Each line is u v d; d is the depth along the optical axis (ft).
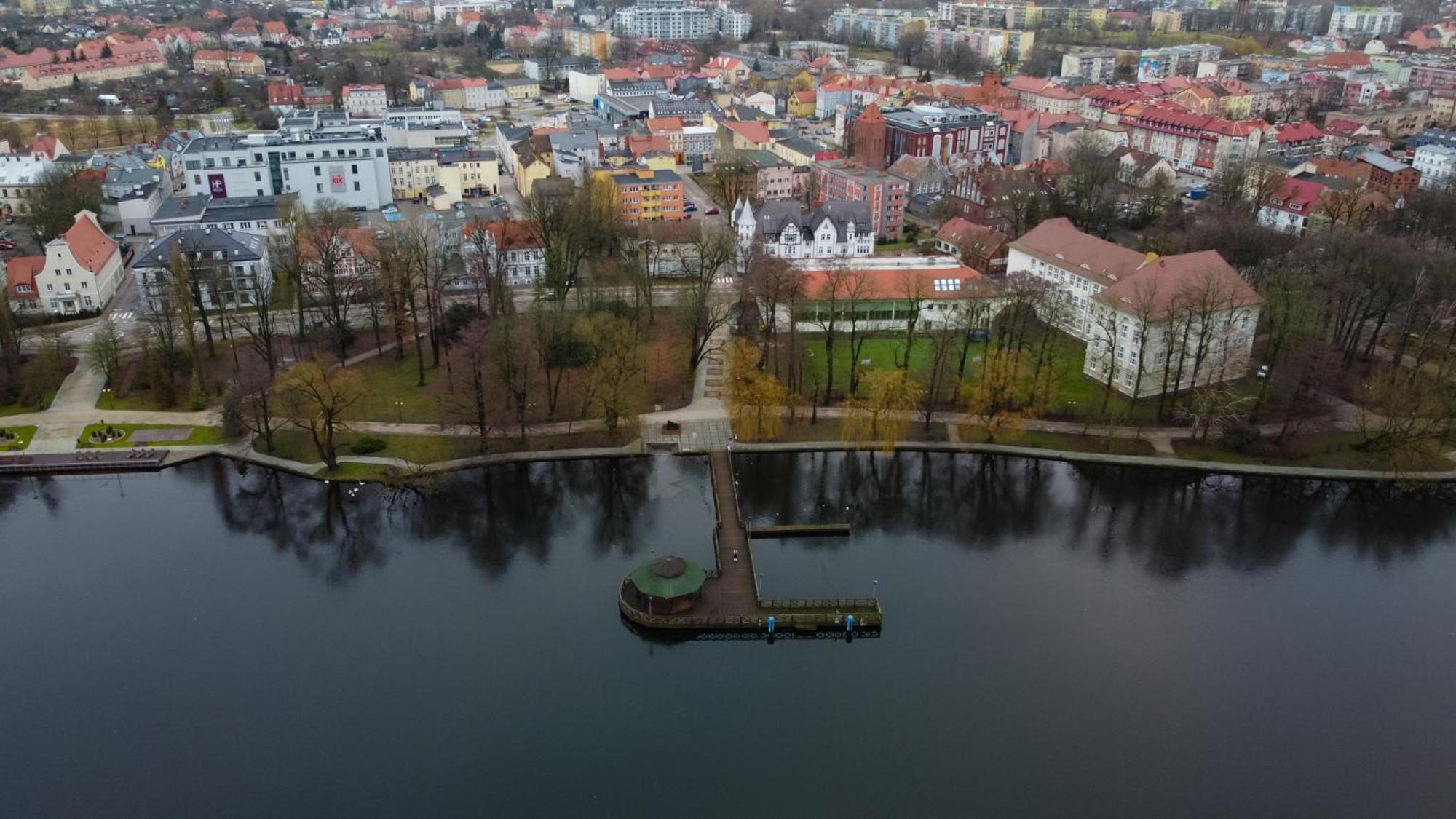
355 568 439.63
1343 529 474.90
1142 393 571.28
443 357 624.59
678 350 627.05
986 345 567.18
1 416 547.08
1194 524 478.18
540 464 516.32
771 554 451.94
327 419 493.77
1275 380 581.53
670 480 503.20
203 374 591.78
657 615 398.62
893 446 514.68
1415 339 627.46
